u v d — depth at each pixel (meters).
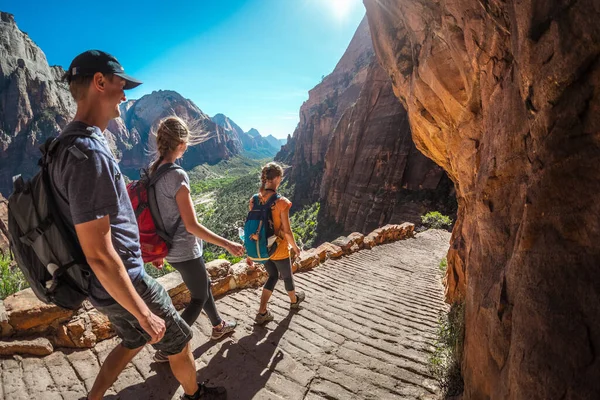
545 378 1.06
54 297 1.51
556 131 1.19
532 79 1.35
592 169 1.05
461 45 2.98
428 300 5.09
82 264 1.50
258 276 4.77
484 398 1.73
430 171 36.00
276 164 3.39
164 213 2.38
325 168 60.56
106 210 1.42
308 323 3.66
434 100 4.27
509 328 1.45
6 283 4.14
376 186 40.88
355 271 6.73
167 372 2.61
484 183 1.93
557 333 1.05
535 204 1.25
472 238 2.54
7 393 2.25
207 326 3.44
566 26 1.15
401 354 3.14
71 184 1.35
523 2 1.41
